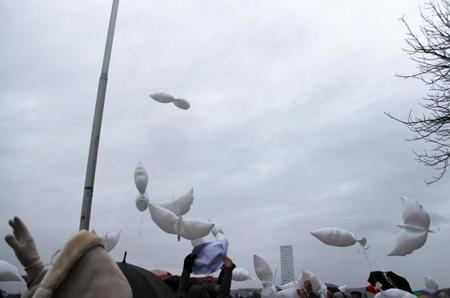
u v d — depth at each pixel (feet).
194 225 15.07
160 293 12.12
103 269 5.38
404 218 16.55
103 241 5.71
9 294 13.23
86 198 14.96
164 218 15.11
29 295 5.80
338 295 20.01
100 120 16.44
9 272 13.28
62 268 5.18
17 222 6.27
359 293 21.71
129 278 12.30
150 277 12.69
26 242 6.25
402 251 16.28
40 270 6.17
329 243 17.88
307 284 16.67
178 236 15.17
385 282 18.53
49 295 5.03
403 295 16.89
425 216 16.19
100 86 17.04
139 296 11.79
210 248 12.65
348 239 17.67
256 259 19.56
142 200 15.49
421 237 16.06
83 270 5.30
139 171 15.67
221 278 12.71
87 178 15.26
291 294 18.52
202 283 12.55
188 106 17.58
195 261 12.55
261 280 19.48
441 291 10.02
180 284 12.14
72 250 5.32
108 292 5.21
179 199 16.65
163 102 17.40
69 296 5.16
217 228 17.81
